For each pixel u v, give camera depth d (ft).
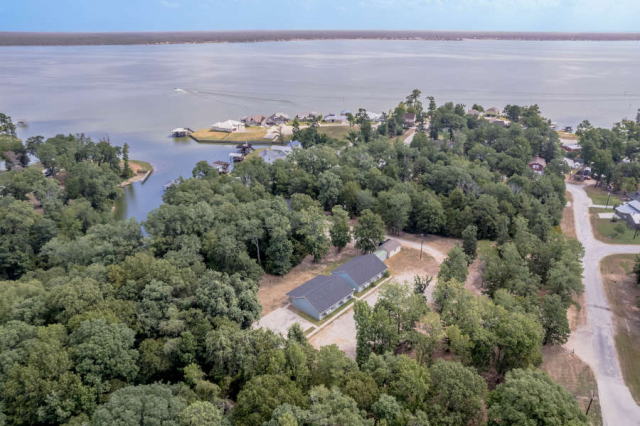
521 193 415.44
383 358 199.72
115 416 144.15
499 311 221.25
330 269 332.60
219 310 226.79
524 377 162.71
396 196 379.96
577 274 274.16
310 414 151.33
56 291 217.97
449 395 168.45
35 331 194.08
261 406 159.53
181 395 171.94
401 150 545.44
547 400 151.43
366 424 150.92
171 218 307.17
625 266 335.47
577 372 227.81
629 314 277.85
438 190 449.06
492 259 293.43
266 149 638.53
